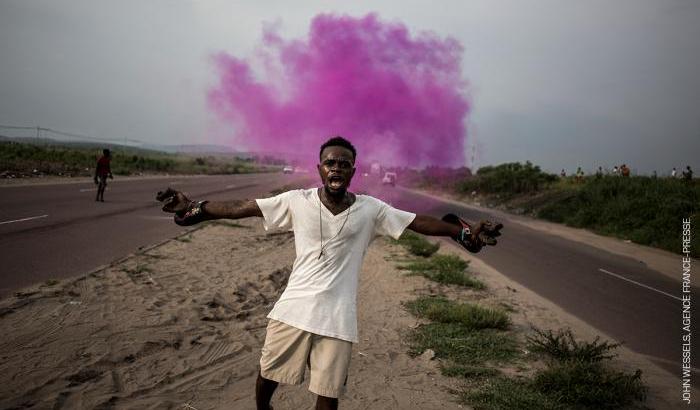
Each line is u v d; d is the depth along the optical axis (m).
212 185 32.69
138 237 10.90
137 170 44.56
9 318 5.19
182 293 6.63
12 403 3.48
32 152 36.69
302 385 4.16
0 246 8.73
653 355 5.76
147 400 3.71
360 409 3.84
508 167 41.91
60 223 11.86
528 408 3.95
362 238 2.75
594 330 6.61
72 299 5.97
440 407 3.94
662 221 19.39
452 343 5.48
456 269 9.71
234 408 3.69
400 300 7.36
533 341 5.52
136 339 4.87
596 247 16.48
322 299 2.63
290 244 11.45
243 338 5.18
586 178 33.41
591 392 4.16
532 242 16.52
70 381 3.91
